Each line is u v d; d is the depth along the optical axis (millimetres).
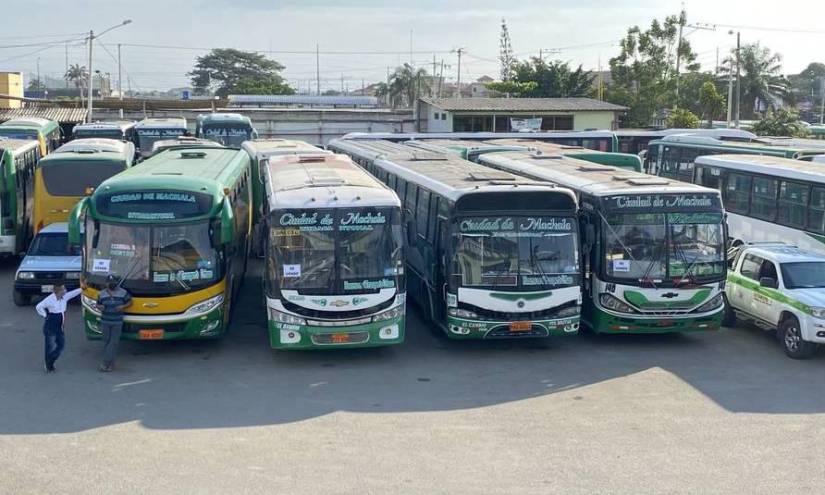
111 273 15344
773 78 76250
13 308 19781
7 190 23438
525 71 74375
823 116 87750
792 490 10016
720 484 10180
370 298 15211
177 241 15492
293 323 15094
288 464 10742
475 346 17031
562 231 16031
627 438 11836
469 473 10477
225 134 41031
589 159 27328
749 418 12773
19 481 10094
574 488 10023
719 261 16609
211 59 129875
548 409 13172
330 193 15492
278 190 16062
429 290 17594
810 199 21656
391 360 15961
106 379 14539
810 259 17234
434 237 17141
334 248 15195
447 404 13383
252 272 24312
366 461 10867
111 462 10758
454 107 56500
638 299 16312
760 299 17391
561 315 15961
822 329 15719
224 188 16484
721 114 69688
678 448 11438
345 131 61000
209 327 15703
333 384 14414
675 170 36188
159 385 14242
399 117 61500
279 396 13727
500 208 15859
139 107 60656
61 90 112125
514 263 15844
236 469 10555
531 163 22469
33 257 20234
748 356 16469
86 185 23516
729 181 25828
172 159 20641
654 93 68375
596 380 14797
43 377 14602
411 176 19797
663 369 15523
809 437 11930
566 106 57719
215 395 13734
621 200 16422
